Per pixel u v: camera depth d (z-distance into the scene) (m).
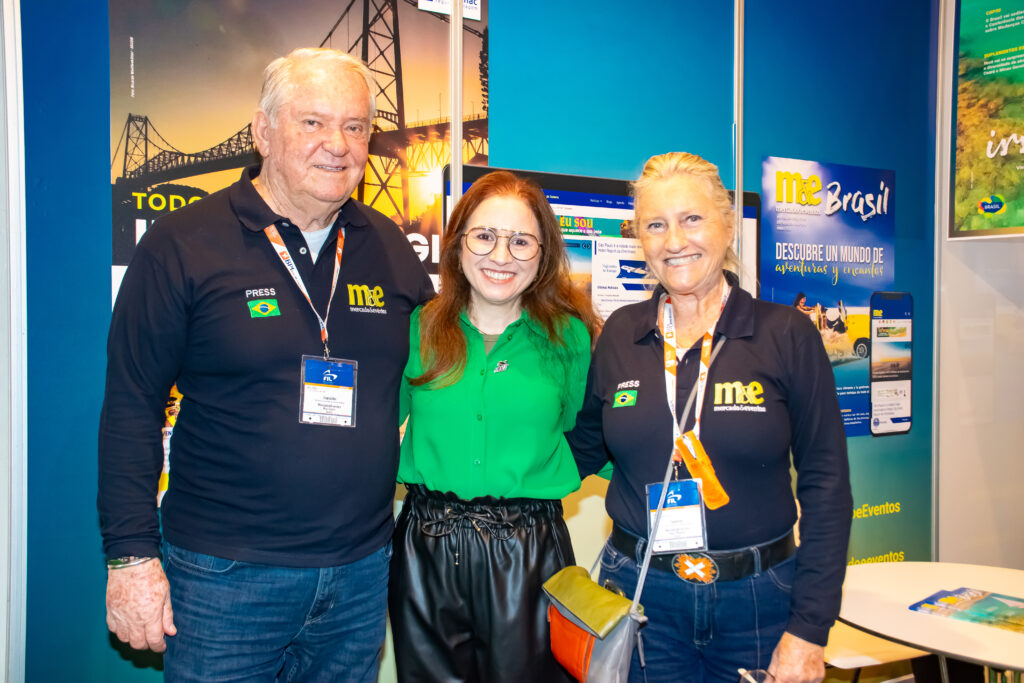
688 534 1.29
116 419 1.26
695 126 2.45
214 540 1.30
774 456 1.29
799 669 1.19
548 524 1.56
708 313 1.42
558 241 1.59
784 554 1.31
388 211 2.03
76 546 1.76
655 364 1.41
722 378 1.32
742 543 1.28
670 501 1.31
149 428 1.28
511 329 1.57
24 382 1.70
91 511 1.78
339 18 1.94
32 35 1.67
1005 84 2.68
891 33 2.81
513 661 1.47
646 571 1.29
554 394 1.58
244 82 1.85
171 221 1.33
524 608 1.49
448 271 1.58
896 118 2.84
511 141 2.18
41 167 1.69
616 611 1.25
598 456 1.70
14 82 1.66
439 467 1.54
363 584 1.44
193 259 1.28
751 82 2.54
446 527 1.51
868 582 1.90
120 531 1.22
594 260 2.31
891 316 2.87
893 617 1.65
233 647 1.31
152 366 1.28
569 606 1.32
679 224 1.33
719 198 1.35
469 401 1.54
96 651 1.79
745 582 1.27
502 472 1.53
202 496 1.32
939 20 2.91
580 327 1.66
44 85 1.68
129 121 1.75
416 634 1.50
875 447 2.87
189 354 1.32
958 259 3.01
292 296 1.35
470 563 1.49
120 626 1.23
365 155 1.38
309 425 1.32
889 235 2.85
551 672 1.52
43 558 1.73
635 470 1.37
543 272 1.59
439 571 1.50
